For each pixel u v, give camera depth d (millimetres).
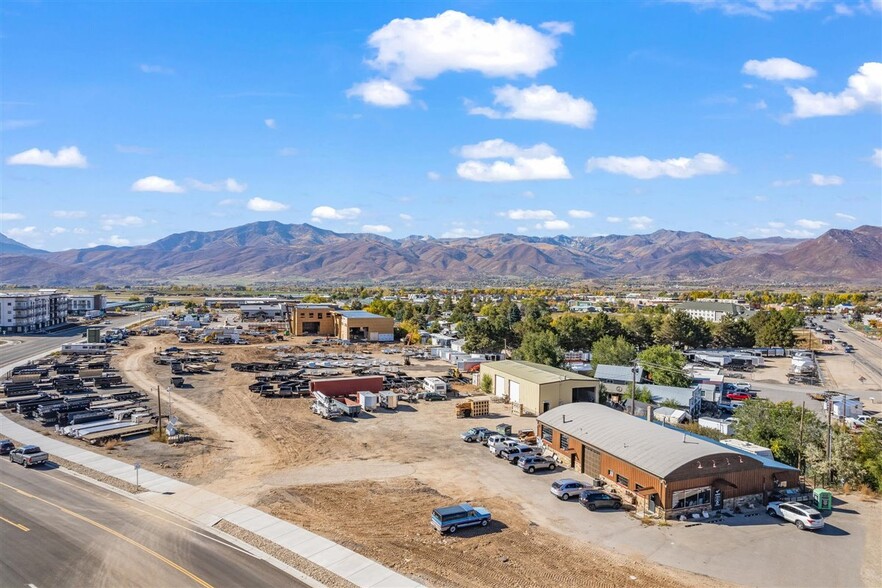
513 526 42594
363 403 79812
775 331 160000
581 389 81000
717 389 99250
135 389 90562
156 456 57031
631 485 48031
